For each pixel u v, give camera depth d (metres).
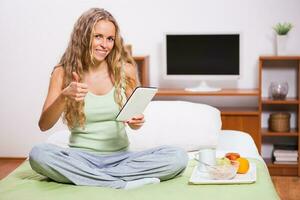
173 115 3.14
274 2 4.43
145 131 3.07
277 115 4.32
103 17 2.56
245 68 4.52
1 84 4.80
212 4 4.49
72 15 4.66
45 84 4.76
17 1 4.69
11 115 4.83
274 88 4.32
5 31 4.73
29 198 2.16
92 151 2.55
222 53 4.31
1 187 2.36
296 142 4.54
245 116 4.23
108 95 2.60
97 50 2.55
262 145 4.58
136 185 2.38
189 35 4.32
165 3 4.54
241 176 2.43
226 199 2.12
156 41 4.59
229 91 4.32
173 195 2.17
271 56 4.20
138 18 4.58
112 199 2.12
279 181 4.16
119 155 2.56
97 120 2.57
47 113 2.50
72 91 2.32
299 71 4.27
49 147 2.41
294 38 4.43
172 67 4.36
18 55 4.75
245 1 4.45
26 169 2.68
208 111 3.21
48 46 4.71
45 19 4.69
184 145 3.04
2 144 4.87
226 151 2.95
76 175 2.37
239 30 4.47
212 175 2.38
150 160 2.45
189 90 4.38
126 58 2.74
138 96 2.32
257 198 2.14
